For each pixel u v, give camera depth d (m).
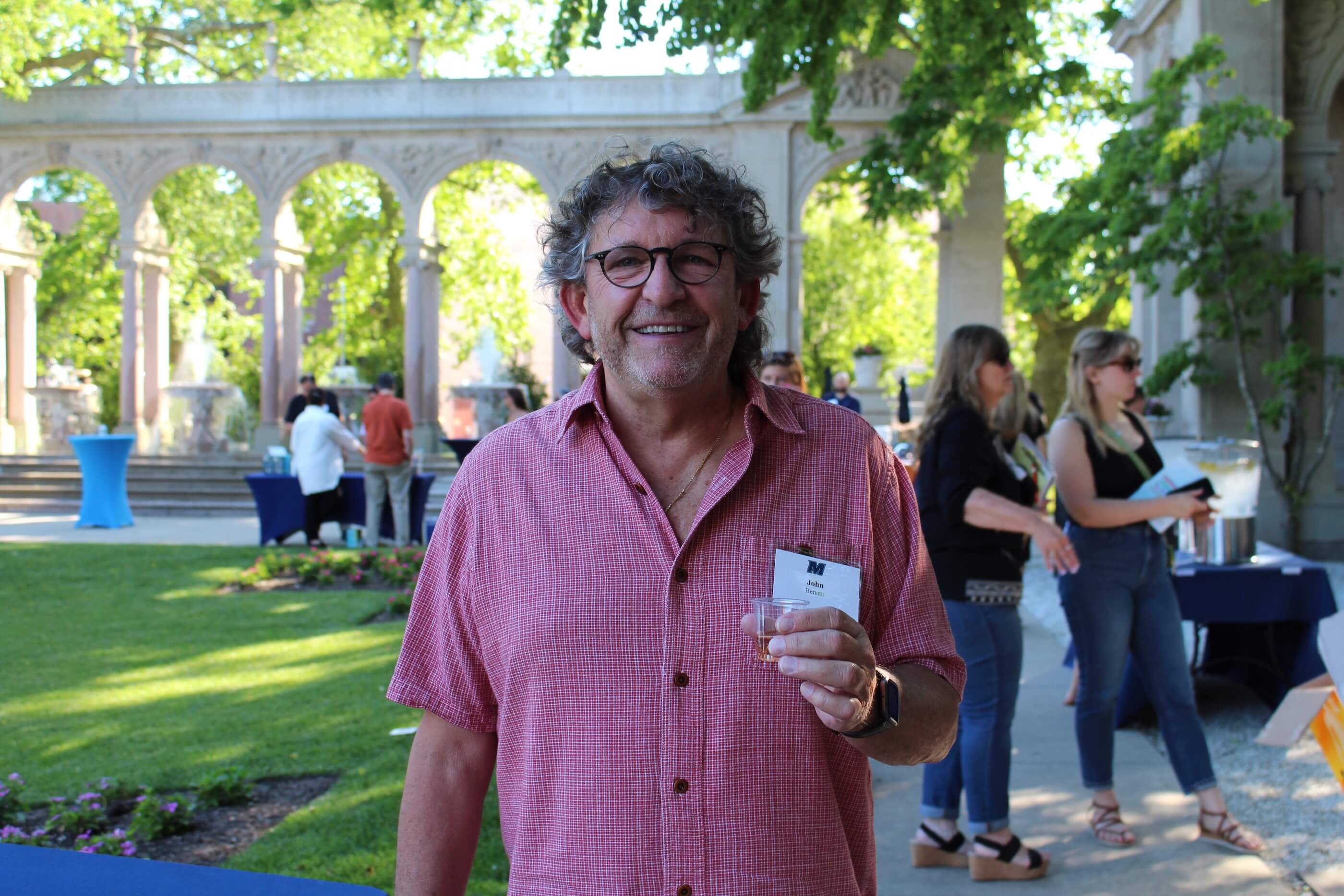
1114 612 4.52
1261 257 11.56
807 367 35.19
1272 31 12.02
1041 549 3.94
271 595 10.64
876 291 34.66
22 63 21.95
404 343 29.59
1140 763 5.75
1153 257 11.55
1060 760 5.74
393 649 8.18
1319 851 4.57
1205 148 10.97
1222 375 12.02
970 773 4.28
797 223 21.42
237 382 32.28
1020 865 4.27
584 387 2.00
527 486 1.94
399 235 27.94
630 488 1.90
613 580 1.84
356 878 4.04
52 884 1.86
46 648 8.27
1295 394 11.94
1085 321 22.22
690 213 1.87
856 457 1.96
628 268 1.88
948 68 14.69
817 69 10.68
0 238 23.48
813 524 1.90
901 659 1.95
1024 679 7.56
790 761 1.80
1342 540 12.27
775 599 1.72
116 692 6.96
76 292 30.56
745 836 1.77
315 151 22.88
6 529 16.98
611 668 1.82
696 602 1.83
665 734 1.79
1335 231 16.72
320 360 31.92
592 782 1.80
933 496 4.16
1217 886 4.20
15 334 24.09
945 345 4.23
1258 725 6.38
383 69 27.62
